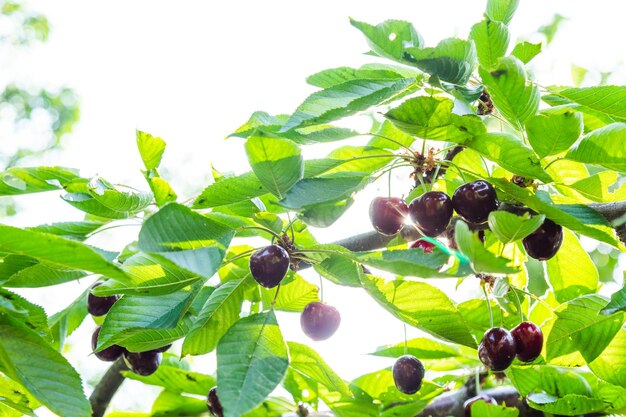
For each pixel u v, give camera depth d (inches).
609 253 67.6
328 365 49.2
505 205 48.6
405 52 47.4
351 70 49.8
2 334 46.0
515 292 50.8
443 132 47.9
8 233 42.0
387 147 52.6
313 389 52.3
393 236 51.0
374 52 51.1
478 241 43.1
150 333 48.8
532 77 50.8
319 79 49.9
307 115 47.0
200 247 44.4
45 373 45.7
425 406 52.3
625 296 46.8
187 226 44.5
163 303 48.3
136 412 54.4
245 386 44.3
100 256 42.2
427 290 48.1
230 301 49.6
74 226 50.9
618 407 51.9
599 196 51.3
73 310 55.4
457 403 54.0
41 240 42.1
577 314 49.9
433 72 47.5
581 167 52.1
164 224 44.1
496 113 52.7
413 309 48.2
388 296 48.2
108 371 54.1
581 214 47.6
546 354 50.4
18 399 49.4
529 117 47.8
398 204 48.8
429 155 49.9
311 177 47.9
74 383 45.8
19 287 49.7
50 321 54.7
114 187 50.1
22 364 45.7
